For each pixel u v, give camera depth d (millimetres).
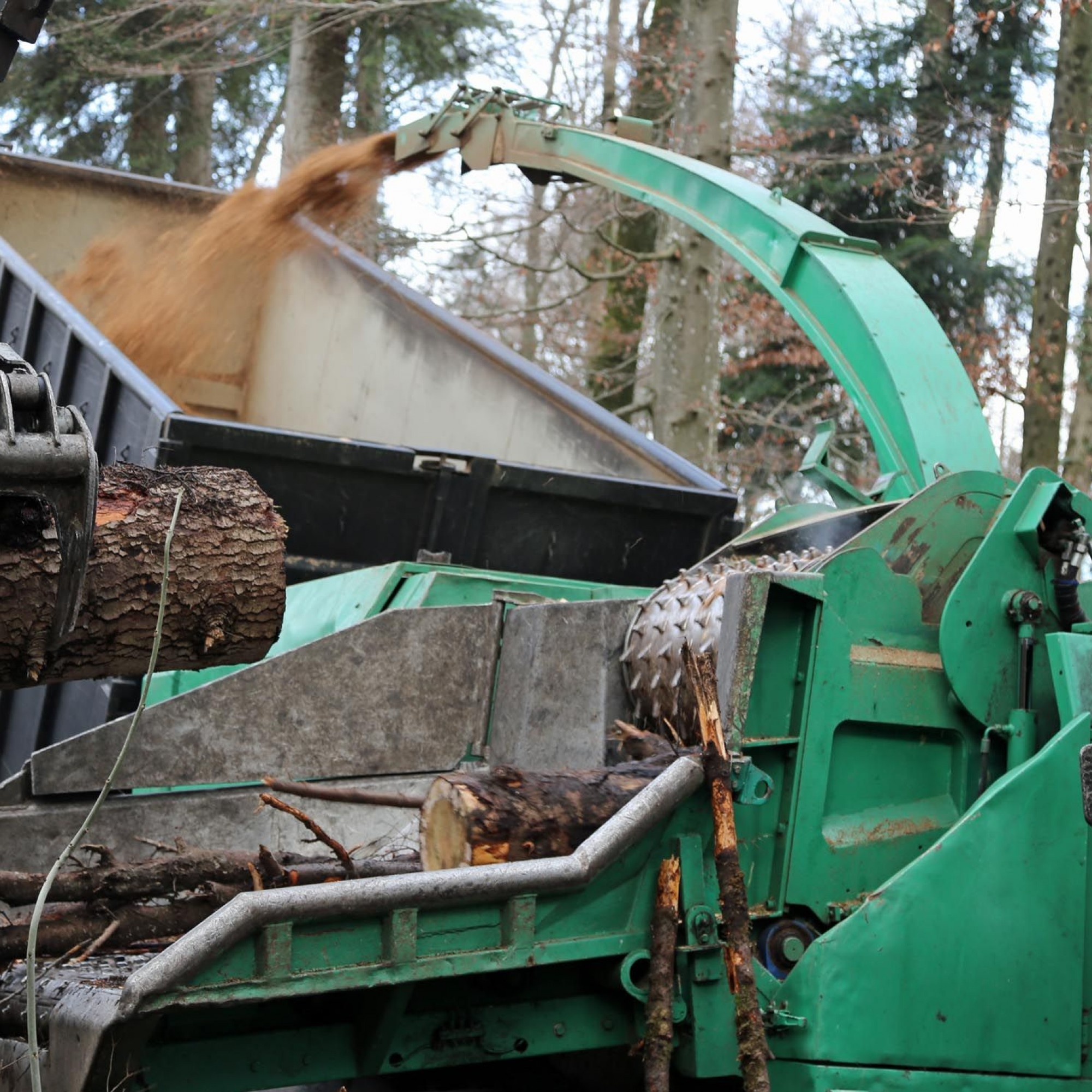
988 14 12523
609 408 17234
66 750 4199
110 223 8766
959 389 4824
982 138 14938
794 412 16484
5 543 2924
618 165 6070
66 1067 2836
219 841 4301
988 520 3904
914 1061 3311
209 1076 2934
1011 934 3438
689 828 3322
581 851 3127
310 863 3555
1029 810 3504
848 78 15805
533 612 4434
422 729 4508
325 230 8383
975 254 15516
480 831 3209
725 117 11219
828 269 5059
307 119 14414
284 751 4387
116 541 3113
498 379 7469
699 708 3326
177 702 4320
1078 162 11375
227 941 2748
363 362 8172
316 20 14211
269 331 8906
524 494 5758
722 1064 3232
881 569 3701
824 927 3521
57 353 6180
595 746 4113
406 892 2918
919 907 3359
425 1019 3121
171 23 16578
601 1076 3541
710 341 11234
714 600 3805
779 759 3527
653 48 15852
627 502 5883
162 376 8750
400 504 5605
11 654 2986
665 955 3178
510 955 3051
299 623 5180
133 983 2670
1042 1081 3439
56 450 2652
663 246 13438
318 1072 3031
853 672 3598
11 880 3236
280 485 5438
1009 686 3770
